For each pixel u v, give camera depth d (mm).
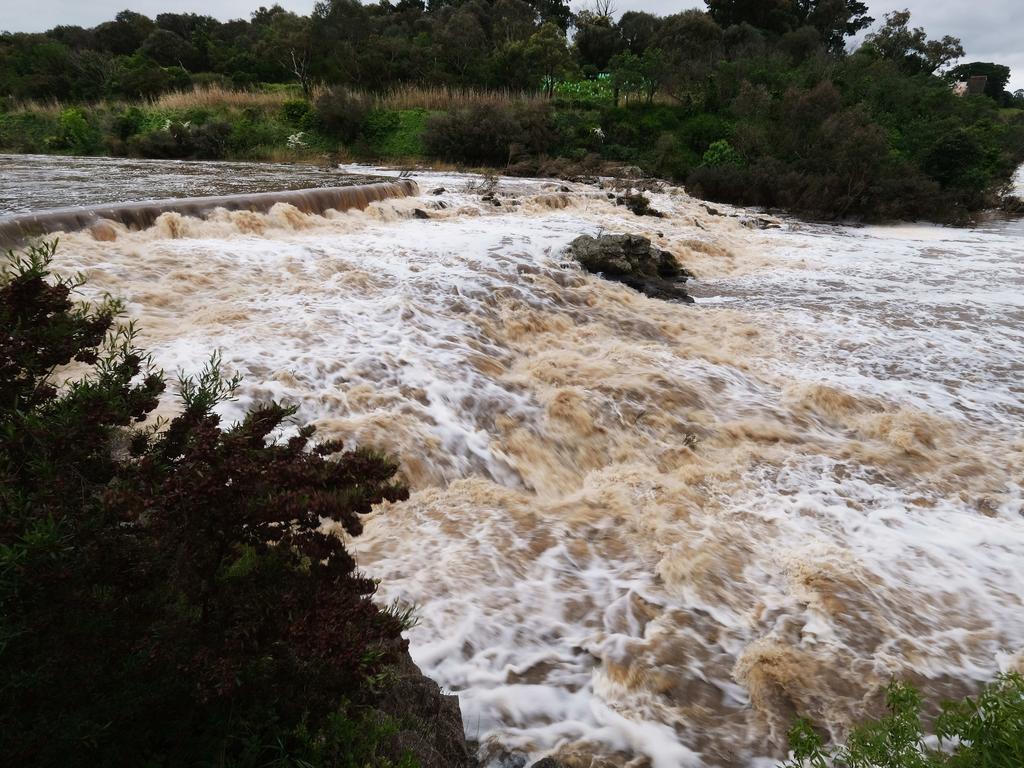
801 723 3346
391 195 19047
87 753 2303
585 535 6102
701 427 8266
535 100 38812
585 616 5094
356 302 10180
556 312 11445
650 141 36500
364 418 7148
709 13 64312
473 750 3936
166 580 2621
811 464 7633
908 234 25047
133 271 10055
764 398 9258
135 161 28781
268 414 2836
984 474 7582
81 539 2359
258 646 2568
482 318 10523
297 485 2660
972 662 4879
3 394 2564
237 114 36594
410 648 4598
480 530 5992
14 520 2221
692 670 4672
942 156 31812
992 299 14398
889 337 11758
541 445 7660
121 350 2936
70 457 2457
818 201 28266
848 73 42312
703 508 6617
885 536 6352
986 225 28031
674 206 25344
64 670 2301
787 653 4773
